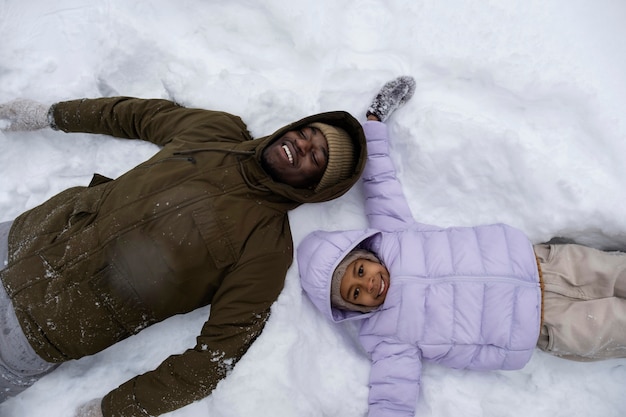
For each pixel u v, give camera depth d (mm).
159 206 1422
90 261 1383
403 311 1583
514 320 1552
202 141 1582
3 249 1441
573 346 1556
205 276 1460
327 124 1585
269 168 1502
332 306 1675
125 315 1436
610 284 1562
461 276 1574
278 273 1492
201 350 1418
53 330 1386
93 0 1823
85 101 1680
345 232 1644
